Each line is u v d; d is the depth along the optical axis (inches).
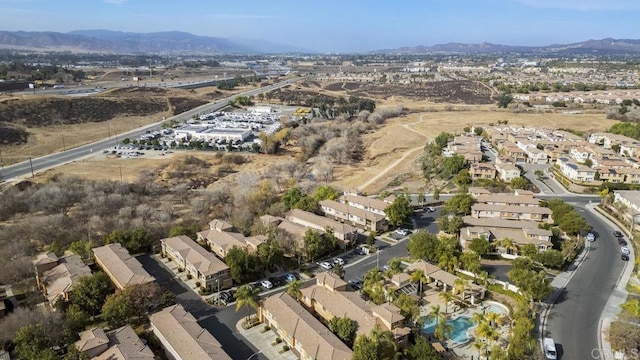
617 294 3499.0
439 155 7632.9
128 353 2586.1
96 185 5979.3
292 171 7401.6
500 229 4525.1
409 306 3080.7
